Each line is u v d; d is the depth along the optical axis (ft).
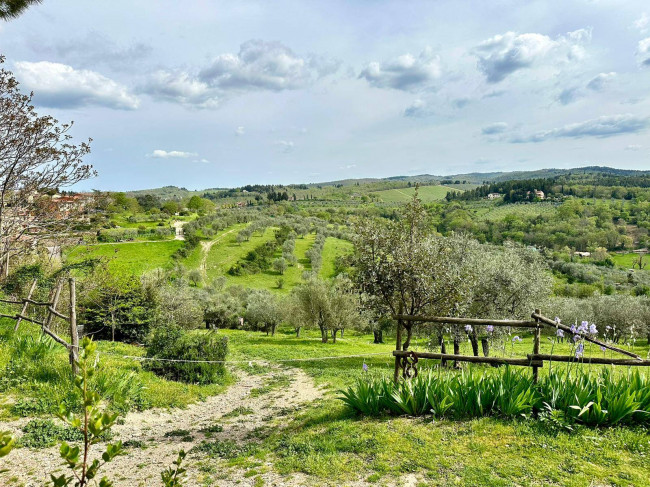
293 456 21.75
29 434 24.12
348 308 133.08
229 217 508.94
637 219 471.21
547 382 23.44
